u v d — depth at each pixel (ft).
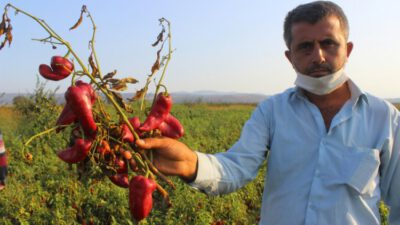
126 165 6.67
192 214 19.27
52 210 18.83
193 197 19.99
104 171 6.59
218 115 100.83
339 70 7.57
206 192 7.58
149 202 6.47
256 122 8.37
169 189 20.24
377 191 7.70
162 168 6.79
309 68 7.56
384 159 7.79
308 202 7.66
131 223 17.80
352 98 7.85
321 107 8.02
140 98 6.78
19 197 19.48
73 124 6.55
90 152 6.43
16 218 17.94
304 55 7.61
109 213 19.57
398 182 7.80
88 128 6.33
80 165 6.73
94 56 6.48
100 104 6.57
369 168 7.44
